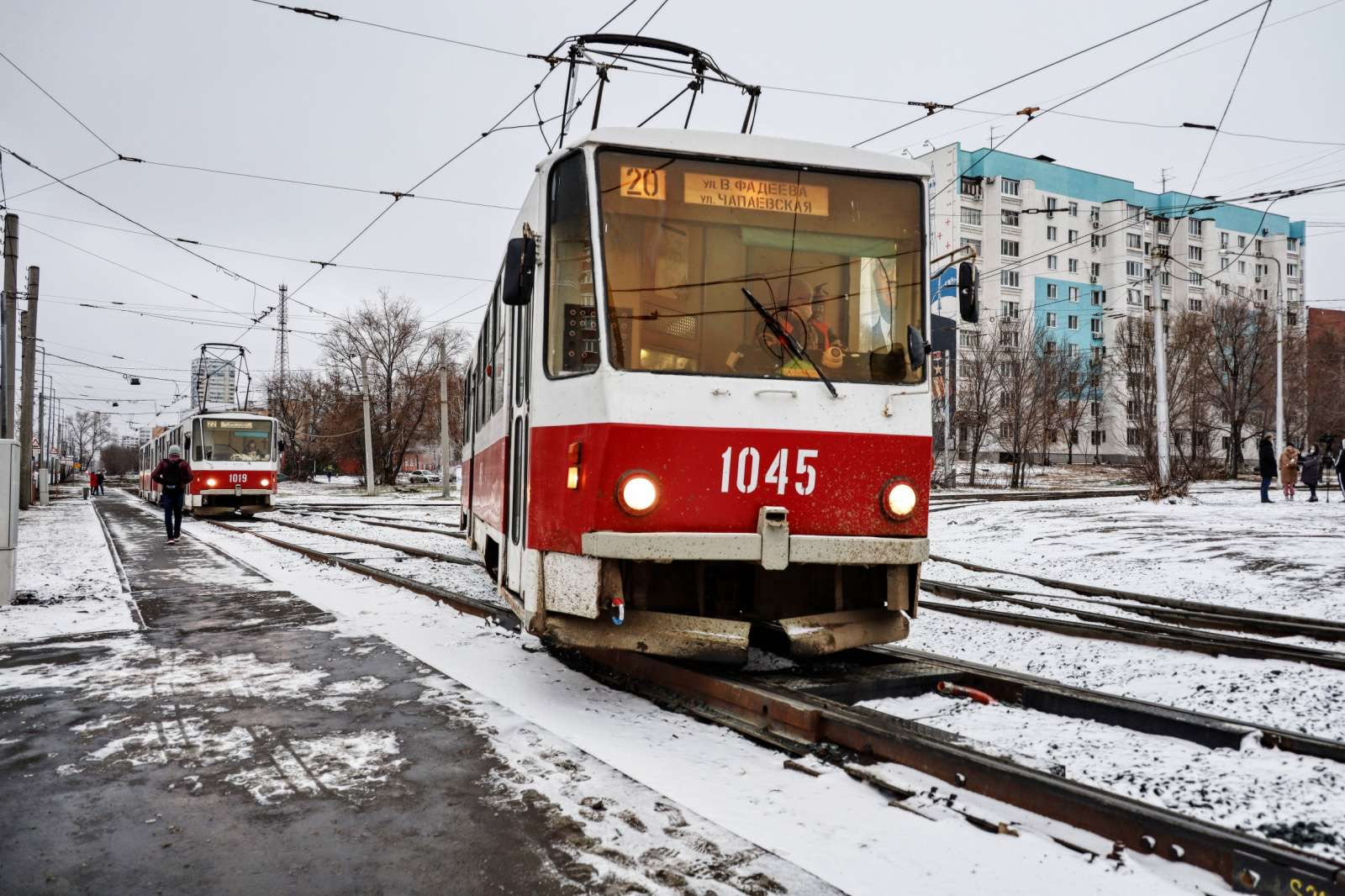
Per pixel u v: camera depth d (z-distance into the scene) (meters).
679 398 4.93
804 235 5.32
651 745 4.35
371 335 57.97
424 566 12.29
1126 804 3.10
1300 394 46.16
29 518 25.91
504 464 7.01
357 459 60.22
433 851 3.19
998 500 27.19
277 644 6.84
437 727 4.65
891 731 3.96
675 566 5.60
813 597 5.71
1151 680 5.87
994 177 60.59
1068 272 63.16
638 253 5.06
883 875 2.95
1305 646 6.93
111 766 4.10
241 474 27.17
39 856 3.18
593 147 5.13
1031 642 7.09
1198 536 13.50
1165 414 21.81
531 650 6.60
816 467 5.11
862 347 5.33
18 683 5.63
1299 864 2.64
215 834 3.35
